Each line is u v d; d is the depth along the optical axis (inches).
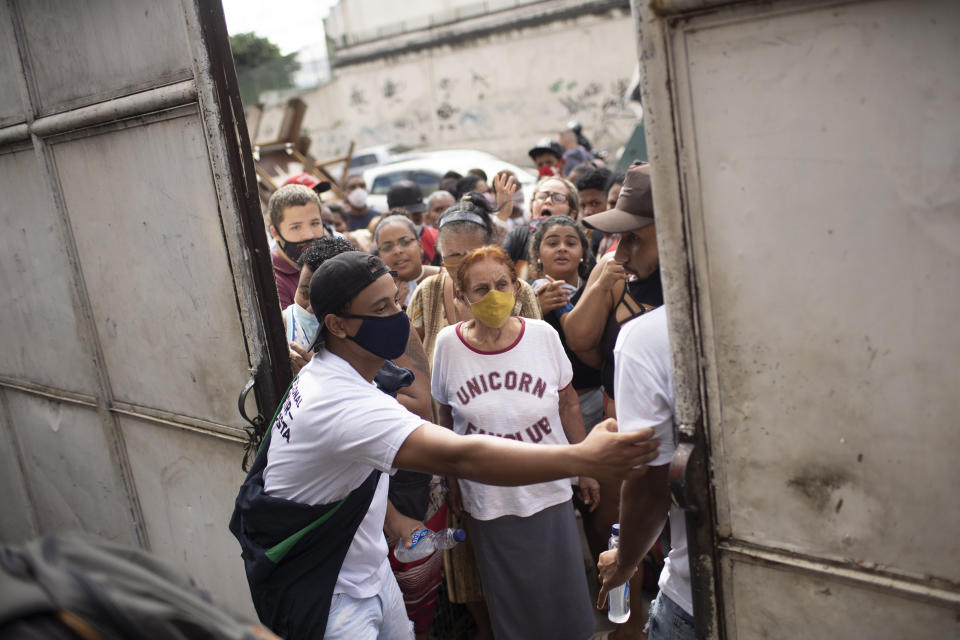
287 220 126.2
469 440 64.9
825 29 45.8
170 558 118.9
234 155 86.6
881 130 45.5
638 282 71.6
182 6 83.0
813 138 47.8
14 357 135.2
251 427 95.0
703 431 57.0
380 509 81.0
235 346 93.6
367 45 829.8
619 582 74.9
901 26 43.6
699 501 58.0
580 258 127.9
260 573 74.6
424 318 118.1
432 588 99.7
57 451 133.8
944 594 49.5
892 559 51.3
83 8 95.3
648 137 53.1
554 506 97.8
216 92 84.4
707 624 60.8
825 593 54.9
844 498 52.2
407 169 516.4
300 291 105.9
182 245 95.1
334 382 71.6
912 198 45.4
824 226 48.6
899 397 48.5
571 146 375.9
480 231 117.9
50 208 112.5
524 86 737.0
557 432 100.2
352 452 69.2
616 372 66.0
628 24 667.4
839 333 49.7
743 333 53.5
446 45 771.4
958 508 48.0
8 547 32.3
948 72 42.8
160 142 92.7
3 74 110.7
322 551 74.9
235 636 34.1
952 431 47.1
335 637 76.9
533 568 97.0
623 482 67.4
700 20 49.5
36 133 107.9
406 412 69.6
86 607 29.5
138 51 90.9
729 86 49.8
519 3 731.4
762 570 57.4
